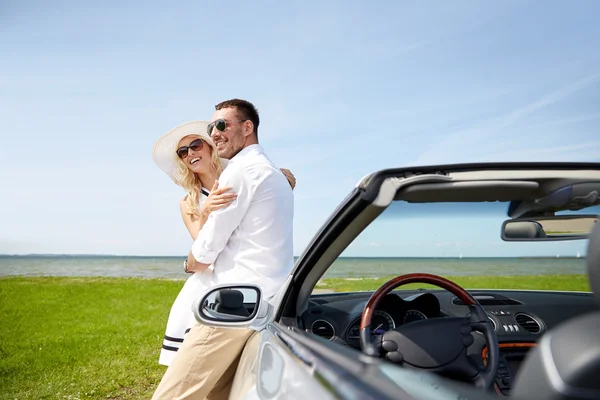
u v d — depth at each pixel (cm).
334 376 97
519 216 156
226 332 241
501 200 150
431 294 198
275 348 166
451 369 164
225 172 282
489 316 224
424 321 169
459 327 169
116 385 803
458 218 154
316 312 211
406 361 162
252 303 263
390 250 162
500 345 213
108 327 1565
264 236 274
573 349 77
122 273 6316
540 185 144
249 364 203
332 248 165
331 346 121
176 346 292
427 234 158
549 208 153
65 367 942
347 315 209
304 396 114
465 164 144
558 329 83
